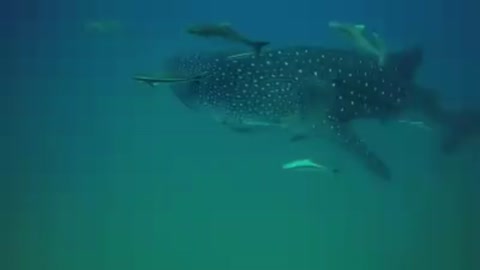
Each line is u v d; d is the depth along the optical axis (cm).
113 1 3328
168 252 942
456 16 2364
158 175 1195
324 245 958
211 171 1210
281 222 1023
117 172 1202
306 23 3934
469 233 947
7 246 923
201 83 712
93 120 1505
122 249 938
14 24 2503
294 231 1000
